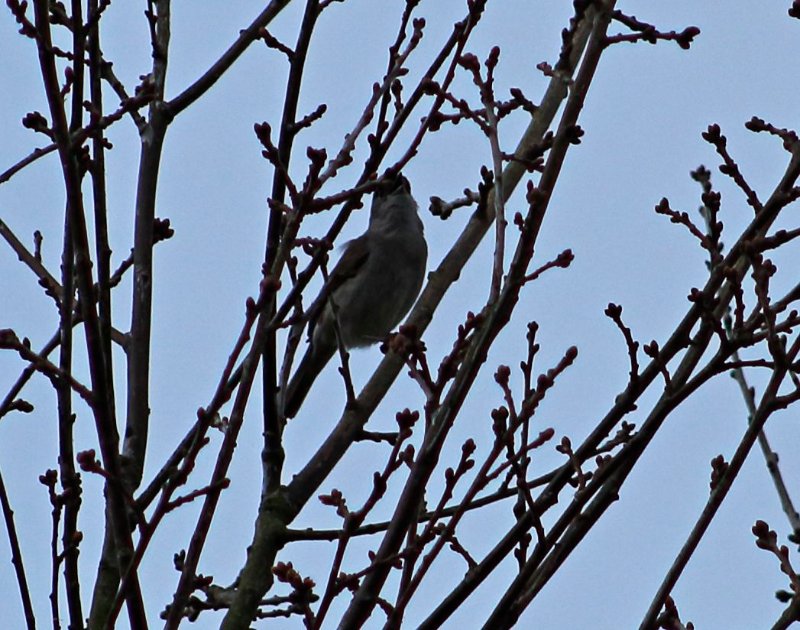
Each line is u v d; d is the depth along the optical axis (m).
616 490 8.05
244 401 7.70
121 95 10.70
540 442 7.79
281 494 9.73
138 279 10.18
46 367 7.71
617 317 8.38
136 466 9.48
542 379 7.89
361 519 7.54
